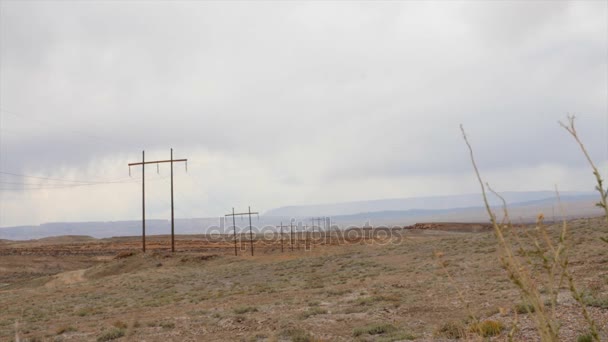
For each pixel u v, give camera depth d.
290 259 75.44
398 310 21.72
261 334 18.73
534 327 13.45
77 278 77.44
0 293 61.59
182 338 19.70
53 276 81.19
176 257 81.75
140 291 49.88
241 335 19.25
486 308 18.98
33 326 28.31
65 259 132.38
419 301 23.58
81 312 33.88
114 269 78.69
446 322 16.67
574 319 13.79
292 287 39.19
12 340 22.73
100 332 23.08
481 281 28.53
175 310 30.38
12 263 118.88
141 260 80.50
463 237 70.75
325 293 31.88
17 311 39.50
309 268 57.59
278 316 23.03
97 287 57.66
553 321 3.33
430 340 14.27
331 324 19.83
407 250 63.47
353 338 16.73
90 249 175.62
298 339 17.08
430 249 59.53
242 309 26.12
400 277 37.59
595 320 13.36
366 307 23.38
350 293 30.73
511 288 23.91
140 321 25.12
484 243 54.47
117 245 190.12
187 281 55.72
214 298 36.53
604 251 31.72
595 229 45.78
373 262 54.69
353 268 51.78
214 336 19.69
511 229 3.57
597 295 17.14
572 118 3.43
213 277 58.00
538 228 3.60
